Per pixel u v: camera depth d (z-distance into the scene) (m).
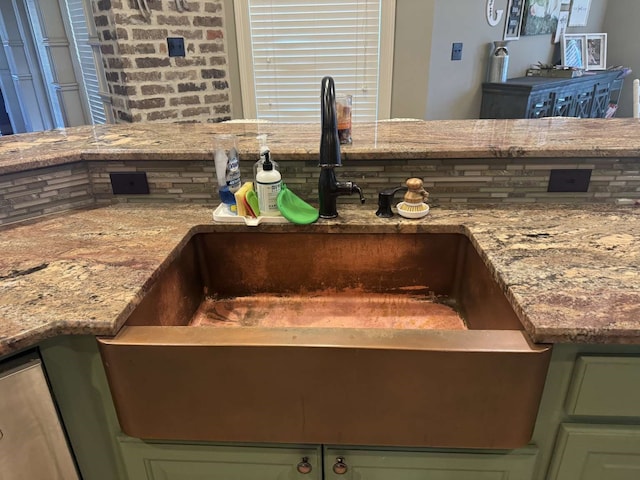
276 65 3.27
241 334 0.76
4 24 4.94
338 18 3.11
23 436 0.79
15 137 1.45
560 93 3.64
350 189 1.13
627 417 0.79
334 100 1.03
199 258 1.23
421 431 0.79
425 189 1.25
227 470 0.88
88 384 0.81
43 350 0.78
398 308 1.22
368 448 0.84
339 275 1.24
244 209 1.15
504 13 3.56
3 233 1.12
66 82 4.39
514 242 0.99
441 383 0.74
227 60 3.23
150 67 2.88
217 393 0.77
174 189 1.30
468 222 1.12
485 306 1.02
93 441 0.86
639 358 0.73
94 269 0.92
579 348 0.74
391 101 3.33
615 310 0.74
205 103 3.20
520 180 1.22
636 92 2.38
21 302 0.80
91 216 1.22
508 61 3.67
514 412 0.76
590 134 1.31
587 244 0.97
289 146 1.26
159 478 0.90
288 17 3.12
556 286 0.81
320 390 0.76
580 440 0.80
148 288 0.88
